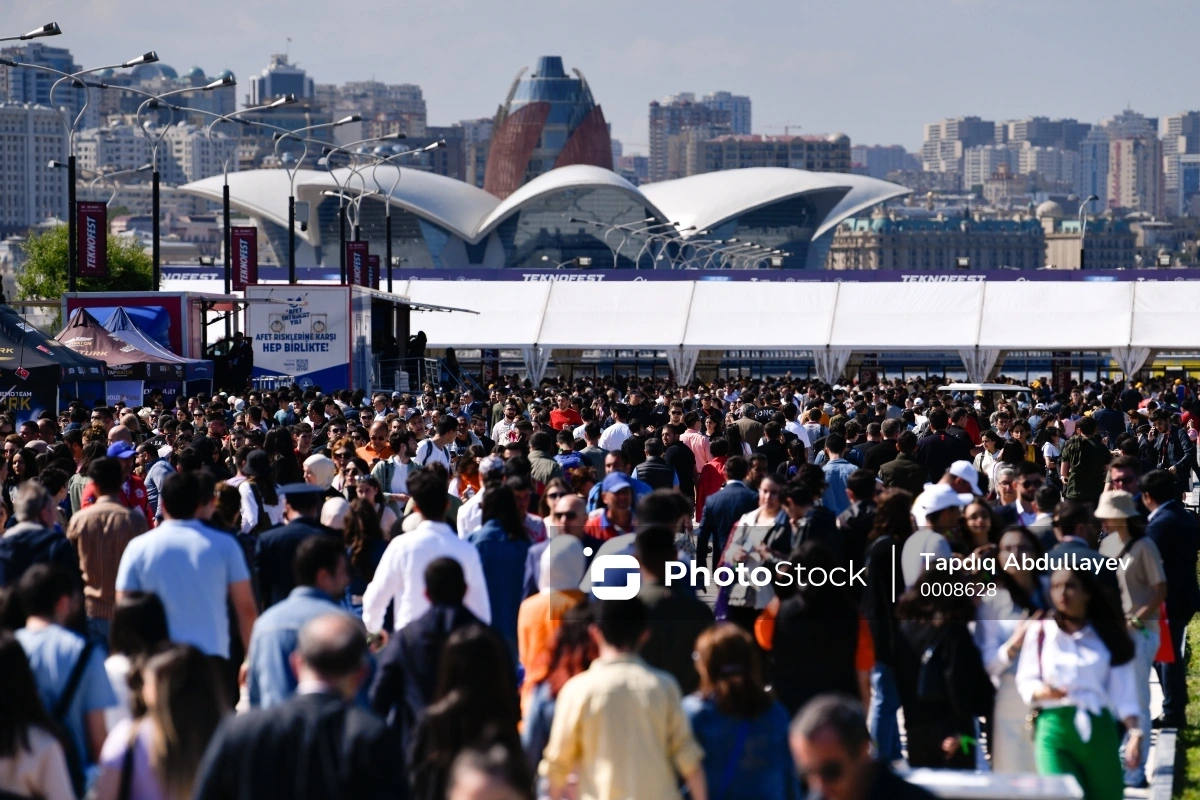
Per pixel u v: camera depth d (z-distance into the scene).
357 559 30.08
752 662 18.34
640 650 21.80
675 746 17.75
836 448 42.38
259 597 26.78
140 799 16.66
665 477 43.00
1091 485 47.84
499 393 105.81
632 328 179.00
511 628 26.81
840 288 179.62
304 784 15.35
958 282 177.75
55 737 16.81
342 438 44.28
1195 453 80.81
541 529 30.69
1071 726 21.09
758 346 175.62
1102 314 170.50
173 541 23.00
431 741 17.41
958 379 179.00
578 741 17.72
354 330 110.81
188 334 105.06
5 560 25.20
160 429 54.19
